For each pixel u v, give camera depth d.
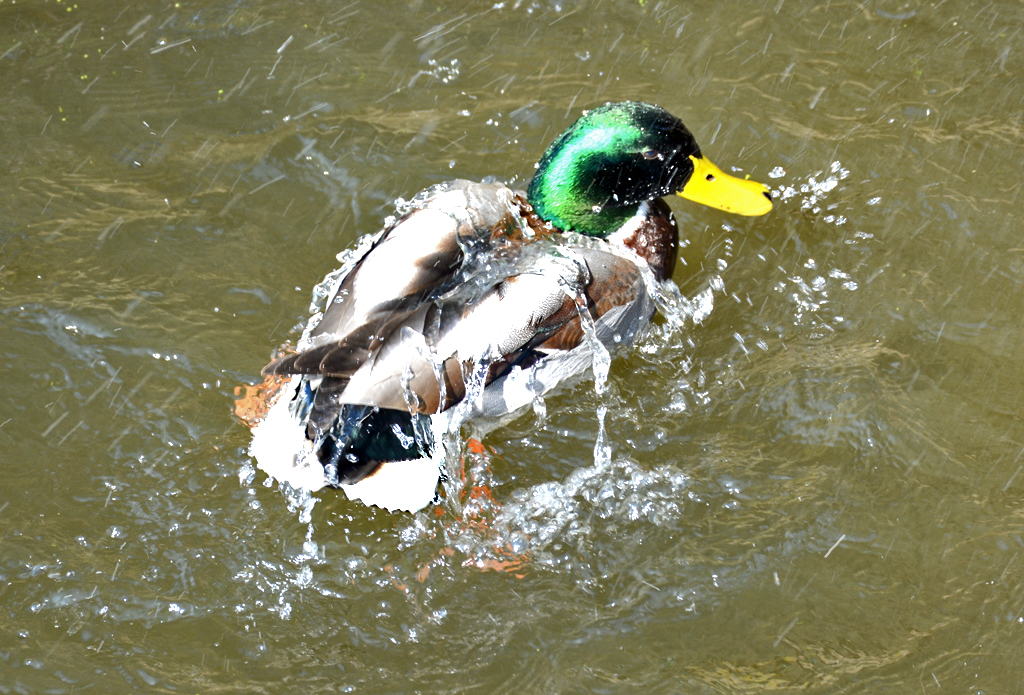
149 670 3.96
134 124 6.61
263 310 5.52
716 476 4.83
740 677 4.07
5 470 4.65
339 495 4.69
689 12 7.75
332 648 4.09
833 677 4.07
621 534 4.59
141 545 4.40
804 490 4.76
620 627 4.22
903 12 7.84
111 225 5.91
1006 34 7.66
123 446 4.79
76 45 7.18
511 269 4.86
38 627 4.07
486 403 4.86
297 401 4.72
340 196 6.22
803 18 7.75
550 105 6.91
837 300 5.71
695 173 5.60
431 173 6.39
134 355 5.20
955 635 4.23
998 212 6.22
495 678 4.03
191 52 7.19
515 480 4.82
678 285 5.83
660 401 5.20
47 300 5.43
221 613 4.18
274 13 7.56
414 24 7.54
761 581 4.40
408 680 4.00
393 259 4.63
